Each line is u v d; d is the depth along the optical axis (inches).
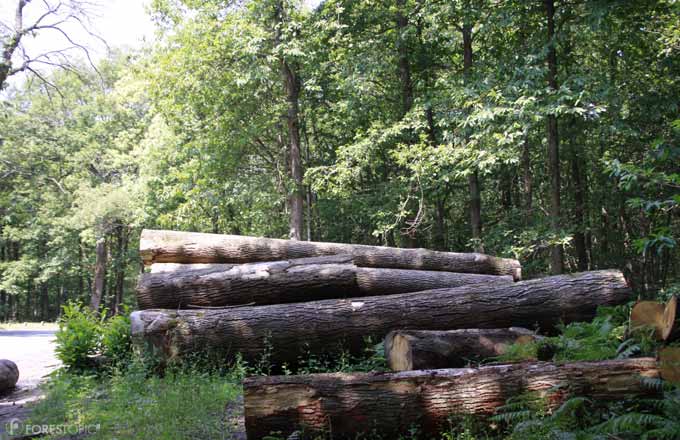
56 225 1434.5
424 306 323.3
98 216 1163.3
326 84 829.8
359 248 435.5
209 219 969.5
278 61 762.2
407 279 398.9
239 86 724.7
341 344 322.0
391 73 764.0
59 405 258.2
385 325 321.1
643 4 530.3
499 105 533.6
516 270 466.3
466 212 928.3
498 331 283.3
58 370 338.3
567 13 566.6
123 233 1402.6
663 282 751.7
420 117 691.4
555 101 508.7
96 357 352.8
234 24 732.0
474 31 706.8
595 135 695.1
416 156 604.7
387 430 185.9
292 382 186.5
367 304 325.4
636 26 561.6
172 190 926.4
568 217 695.1
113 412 238.1
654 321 236.7
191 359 316.2
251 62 734.5
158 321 319.3
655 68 614.2
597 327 280.5
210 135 787.4
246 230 995.9
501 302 322.0
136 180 1178.0
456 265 450.9
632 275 764.6
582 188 743.7
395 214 687.1
